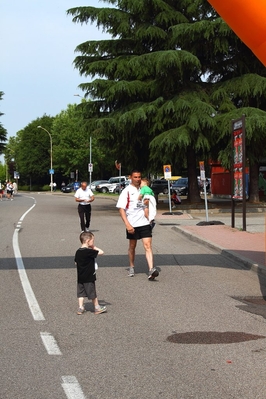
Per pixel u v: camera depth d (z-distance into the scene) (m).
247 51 31.61
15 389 4.91
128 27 32.09
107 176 96.25
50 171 89.94
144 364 5.62
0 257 13.70
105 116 32.75
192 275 11.22
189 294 9.32
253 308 8.30
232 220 20.36
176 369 5.46
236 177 19.66
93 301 7.83
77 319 7.55
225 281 10.55
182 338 6.61
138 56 30.05
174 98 29.73
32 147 109.62
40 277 10.91
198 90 31.34
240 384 5.04
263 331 6.96
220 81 32.44
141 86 30.92
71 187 80.12
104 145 36.06
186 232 18.89
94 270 7.83
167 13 31.58
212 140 29.94
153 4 31.33
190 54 28.88
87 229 19.45
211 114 28.75
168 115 29.69
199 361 5.72
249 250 14.12
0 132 82.06
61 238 18.05
